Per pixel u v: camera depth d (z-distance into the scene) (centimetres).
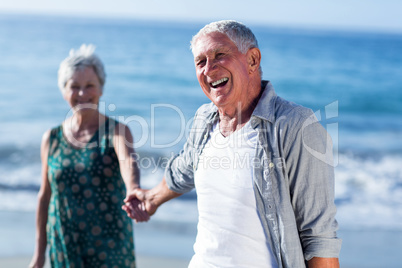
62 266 384
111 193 383
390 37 4697
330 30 5722
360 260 723
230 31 268
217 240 267
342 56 3291
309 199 249
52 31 4216
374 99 2380
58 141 396
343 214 1047
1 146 1586
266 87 269
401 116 2139
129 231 389
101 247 376
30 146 1614
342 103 2362
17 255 699
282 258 255
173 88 2405
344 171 1410
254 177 257
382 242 822
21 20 5509
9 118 1967
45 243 410
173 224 873
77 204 381
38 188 1220
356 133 1850
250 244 259
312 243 253
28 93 2295
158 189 356
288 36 4619
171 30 4934
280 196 252
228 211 264
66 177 384
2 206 1023
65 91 399
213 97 274
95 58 402
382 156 1562
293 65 2994
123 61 2891
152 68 2683
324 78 2708
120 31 4588
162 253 723
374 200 1177
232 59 266
